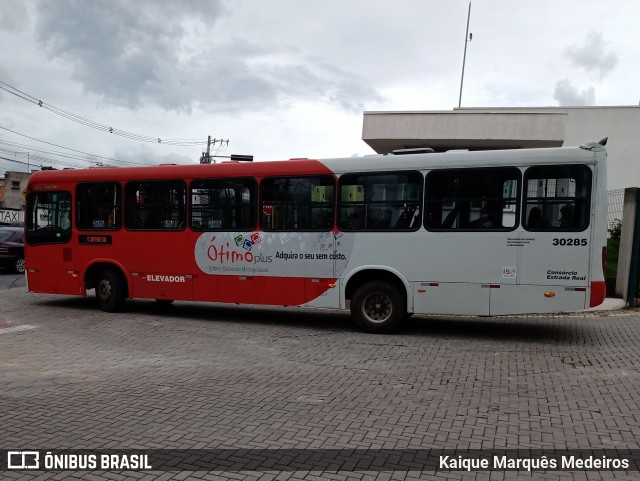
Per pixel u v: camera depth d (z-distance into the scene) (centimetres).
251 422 506
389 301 919
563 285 819
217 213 1028
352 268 931
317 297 956
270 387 621
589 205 808
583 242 809
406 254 898
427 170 887
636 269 1191
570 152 818
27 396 591
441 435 473
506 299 847
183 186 1055
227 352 802
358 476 397
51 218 1184
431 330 969
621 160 2236
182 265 1056
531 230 833
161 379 657
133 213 1102
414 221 895
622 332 939
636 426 494
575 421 507
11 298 1369
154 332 955
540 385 624
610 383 628
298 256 966
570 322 1048
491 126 1850
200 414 529
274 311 1207
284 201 977
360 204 926
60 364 734
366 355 779
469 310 866
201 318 1104
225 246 1020
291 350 814
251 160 1075
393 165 905
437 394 591
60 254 1173
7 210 4272
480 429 487
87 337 912
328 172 943
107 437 471
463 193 870
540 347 825
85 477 397
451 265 873
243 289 1009
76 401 573
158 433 480
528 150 839
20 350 818
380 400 571
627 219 1220
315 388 616
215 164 1030
